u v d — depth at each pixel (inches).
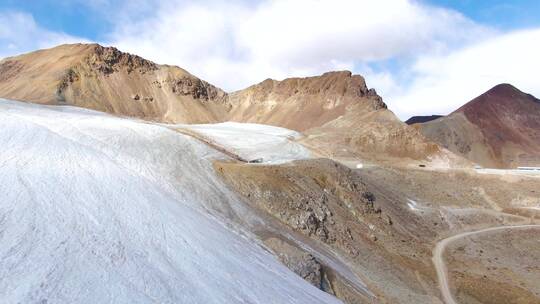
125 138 2642.7
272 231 2180.1
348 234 2546.8
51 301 809.5
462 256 2982.3
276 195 2482.8
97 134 2613.2
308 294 1583.4
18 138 1798.7
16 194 1186.0
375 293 2065.7
